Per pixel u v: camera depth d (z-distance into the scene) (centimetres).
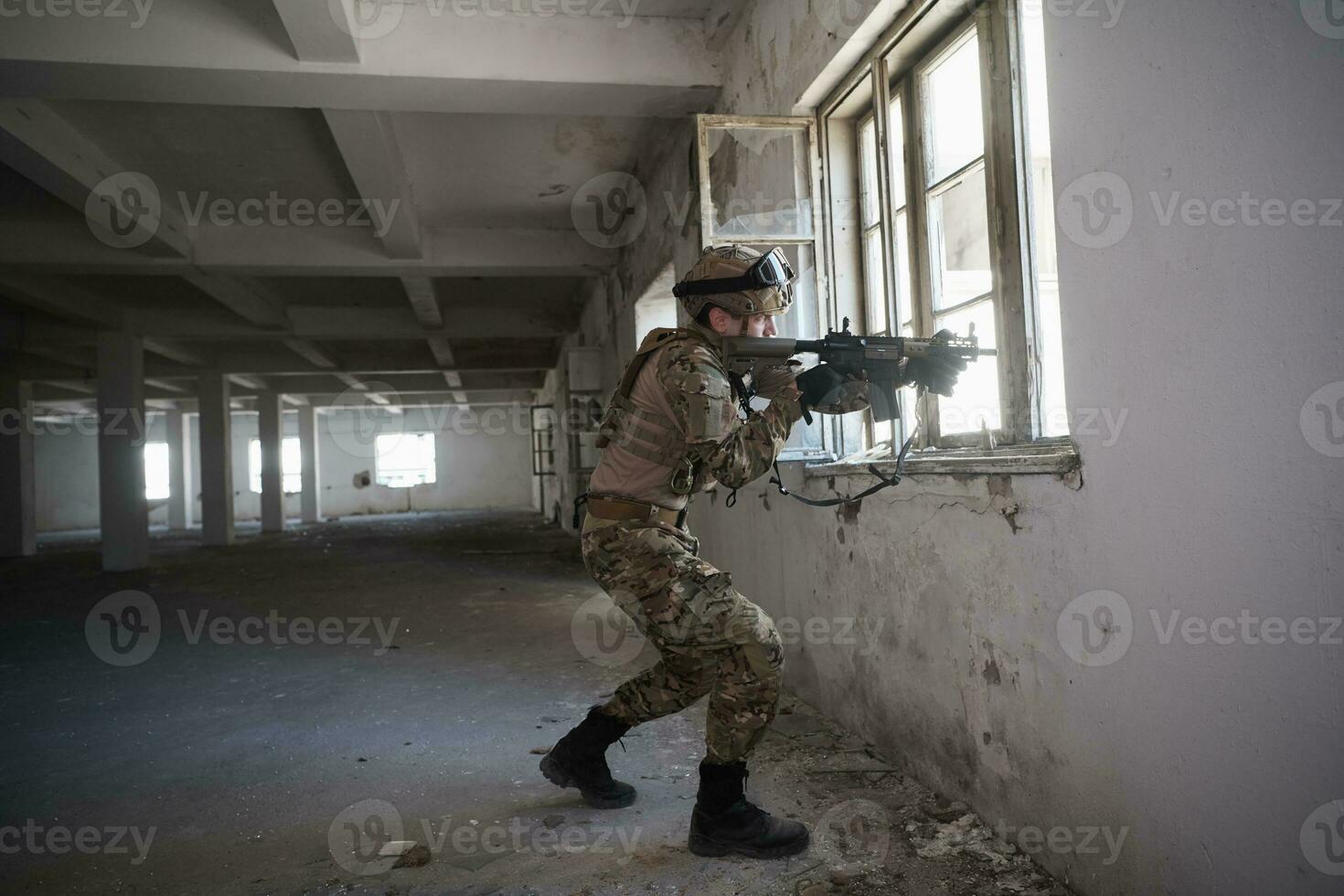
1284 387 122
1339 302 113
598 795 233
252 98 424
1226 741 135
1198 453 138
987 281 302
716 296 198
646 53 426
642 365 205
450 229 761
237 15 391
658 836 217
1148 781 153
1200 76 134
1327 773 118
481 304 1084
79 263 704
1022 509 188
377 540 1333
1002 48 208
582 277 950
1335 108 112
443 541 1255
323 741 311
